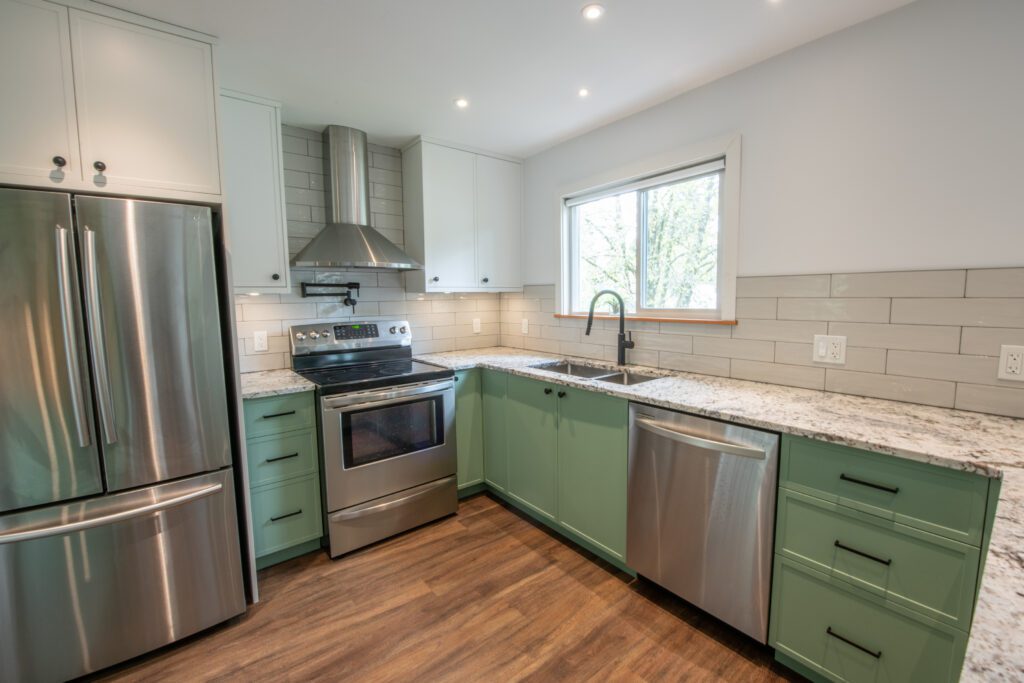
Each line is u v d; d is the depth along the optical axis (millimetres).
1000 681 433
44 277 1425
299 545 2273
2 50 1395
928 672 1210
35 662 1473
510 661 1604
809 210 1834
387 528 2402
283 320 2635
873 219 1673
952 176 1500
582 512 2203
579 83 2133
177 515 1679
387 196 2996
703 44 1813
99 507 1546
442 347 3316
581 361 2816
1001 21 1392
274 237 2314
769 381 2012
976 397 1493
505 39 1770
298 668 1592
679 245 2420
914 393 1620
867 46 1654
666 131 2334
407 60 1926
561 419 2273
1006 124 1398
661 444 1805
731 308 2109
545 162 3100
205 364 1728
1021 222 1387
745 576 1581
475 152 3047
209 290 1724
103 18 1534
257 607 1905
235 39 1756
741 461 1554
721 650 1642
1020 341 1403
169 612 1675
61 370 1462
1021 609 541
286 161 2592
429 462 2557
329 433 2191
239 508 1889
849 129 1713
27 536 1416
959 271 1501
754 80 1970
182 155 1696
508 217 3254
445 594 1973
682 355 2367
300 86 2148
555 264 3084
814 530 1405
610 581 2051
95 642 1551
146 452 1623
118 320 1547
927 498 1180
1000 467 1058
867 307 1706
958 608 1148
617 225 2760
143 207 1574
